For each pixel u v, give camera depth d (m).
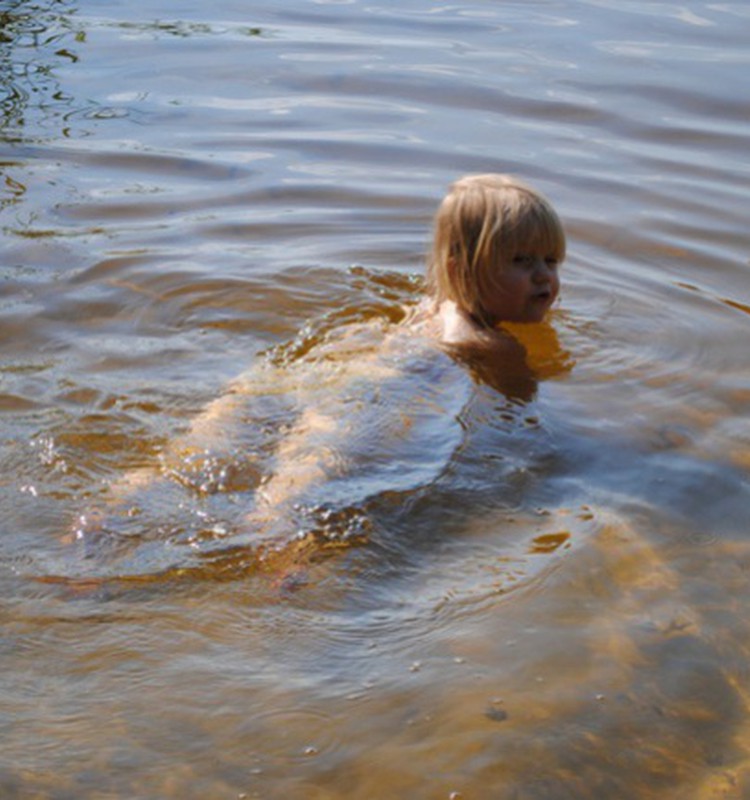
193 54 8.86
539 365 4.77
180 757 2.83
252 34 9.41
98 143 7.18
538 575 3.54
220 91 8.12
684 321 5.21
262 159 7.02
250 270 5.64
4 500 3.80
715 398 4.57
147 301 5.31
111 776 2.77
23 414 4.32
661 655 3.23
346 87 8.22
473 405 4.41
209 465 3.96
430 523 3.76
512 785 2.79
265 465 3.98
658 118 7.70
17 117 7.55
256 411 4.27
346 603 3.40
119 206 6.33
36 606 3.34
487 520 3.79
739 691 3.12
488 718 2.99
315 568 3.53
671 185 6.72
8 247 5.79
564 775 2.83
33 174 6.71
